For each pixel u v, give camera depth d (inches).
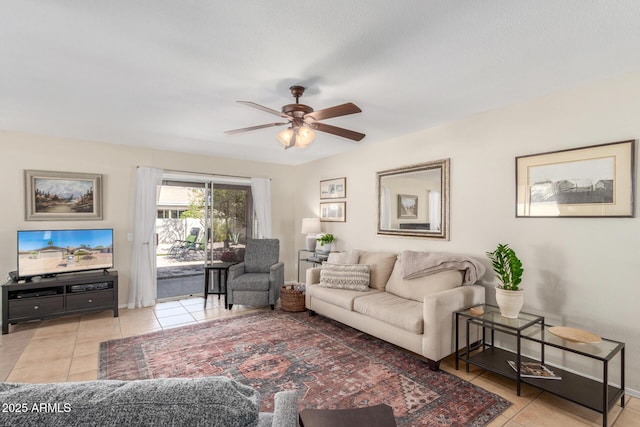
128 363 107.7
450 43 74.2
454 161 133.9
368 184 176.4
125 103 111.4
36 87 97.7
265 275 181.8
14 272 141.9
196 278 211.3
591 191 95.3
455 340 106.7
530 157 109.0
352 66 85.3
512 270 99.2
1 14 61.9
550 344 83.0
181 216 202.7
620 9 61.5
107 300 155.0
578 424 77.0
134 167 177.8
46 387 26.5
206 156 202.5
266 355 113.9
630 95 88.8
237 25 66.9
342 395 88.7
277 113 92.9
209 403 27.2
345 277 147.6
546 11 62.4
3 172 146.5
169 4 59.9
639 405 84.1
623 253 90.0
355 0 59.1
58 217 157.6
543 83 96.5
